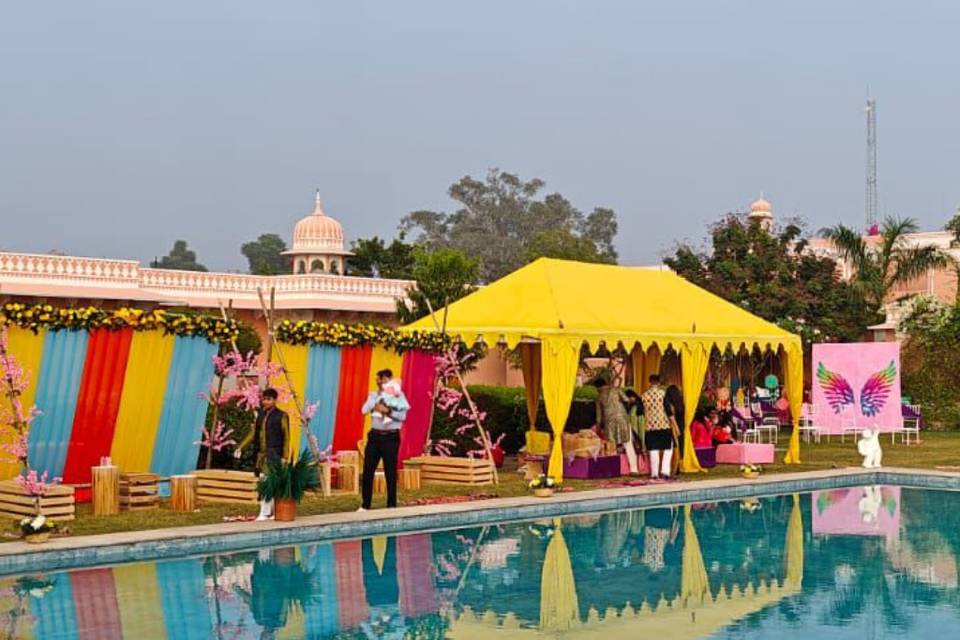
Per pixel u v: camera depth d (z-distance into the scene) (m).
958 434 35.22
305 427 18.36
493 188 87.31
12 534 14.13
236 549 14.57
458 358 25.53
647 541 15.61
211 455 19.59
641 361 26.45
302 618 10.72
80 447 17.31
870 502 20.22
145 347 18.00
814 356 30.25
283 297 40.00
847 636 10.19
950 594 12.06
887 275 40.97
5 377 15.49
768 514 18.48
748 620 10.85
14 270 33.06
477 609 11.24
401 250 54.09
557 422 20.78
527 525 17.08
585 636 10.20
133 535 14.16
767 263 39.44
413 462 21.02
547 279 22.69
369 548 14.80
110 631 10.09
